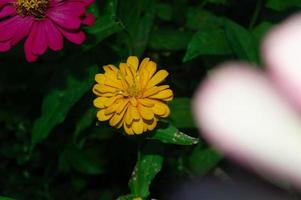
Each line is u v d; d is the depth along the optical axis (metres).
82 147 0.89
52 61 0.86
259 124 0.69
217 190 0.91
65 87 0.76
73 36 0.69
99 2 0.81
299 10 0.80
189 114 0.77
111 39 0.82
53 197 0.94
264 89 0.69
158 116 0.65
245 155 0.71
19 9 0.69
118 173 0.94
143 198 0.70
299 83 0.69
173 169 0.90
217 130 0.72
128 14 0.82
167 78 0.86
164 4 0.88
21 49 0.79
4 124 0.98
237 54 0.75
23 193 0.94
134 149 0.91
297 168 0.69
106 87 0.65
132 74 0.65
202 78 0.86
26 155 0.95
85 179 0.94
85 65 0.77
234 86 0.71
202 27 0.86
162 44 0.85
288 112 0.68
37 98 0.97
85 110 0.81
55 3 0.69
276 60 0.72
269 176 0.71
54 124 0.75
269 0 0.79
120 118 0.64
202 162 0.82
